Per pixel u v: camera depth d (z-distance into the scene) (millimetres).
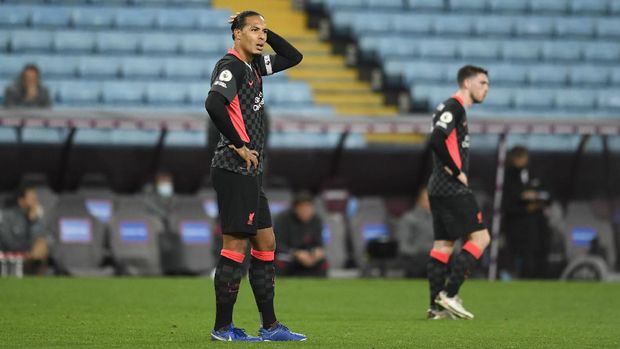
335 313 40219
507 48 92125
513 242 65250
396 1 95812
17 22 87750
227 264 27516
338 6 95125
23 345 27391
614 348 28219
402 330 32719
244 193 27000
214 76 26938
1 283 51938
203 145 66625
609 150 68688
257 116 27422
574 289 54938
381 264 65000
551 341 29906
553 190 69938
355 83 87812
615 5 98938
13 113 61000
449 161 37031
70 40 85625
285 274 61656
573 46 93250
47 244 62250
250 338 28000
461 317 37625
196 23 89625
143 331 31297
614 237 69062
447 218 37625
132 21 89000
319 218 62219
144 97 81375
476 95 37625
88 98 80688
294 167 68375
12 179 64938
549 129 65750
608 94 88062
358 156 68438
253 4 96062
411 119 64688
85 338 29219
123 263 63250
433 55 90562
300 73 88438
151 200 64562
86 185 65625
